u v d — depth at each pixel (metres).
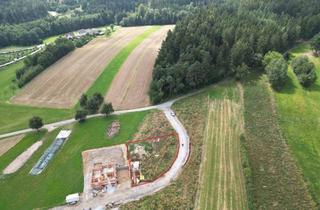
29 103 104.75
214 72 106.69
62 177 70.56
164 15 199.12
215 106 94.56
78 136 84.88
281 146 75.19
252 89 102.56
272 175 66.56
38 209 62.56
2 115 98.94
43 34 182.25
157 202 61.75
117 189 65.75
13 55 154.25
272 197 61.16
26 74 119.88
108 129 86.88
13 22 189.00
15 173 73.06
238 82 108.44
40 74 124.88
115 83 112.81
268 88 102.62
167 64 107.19
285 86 103.25
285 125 83.19
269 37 120.12
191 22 133.75
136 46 148.12
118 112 95.44
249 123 84.75
